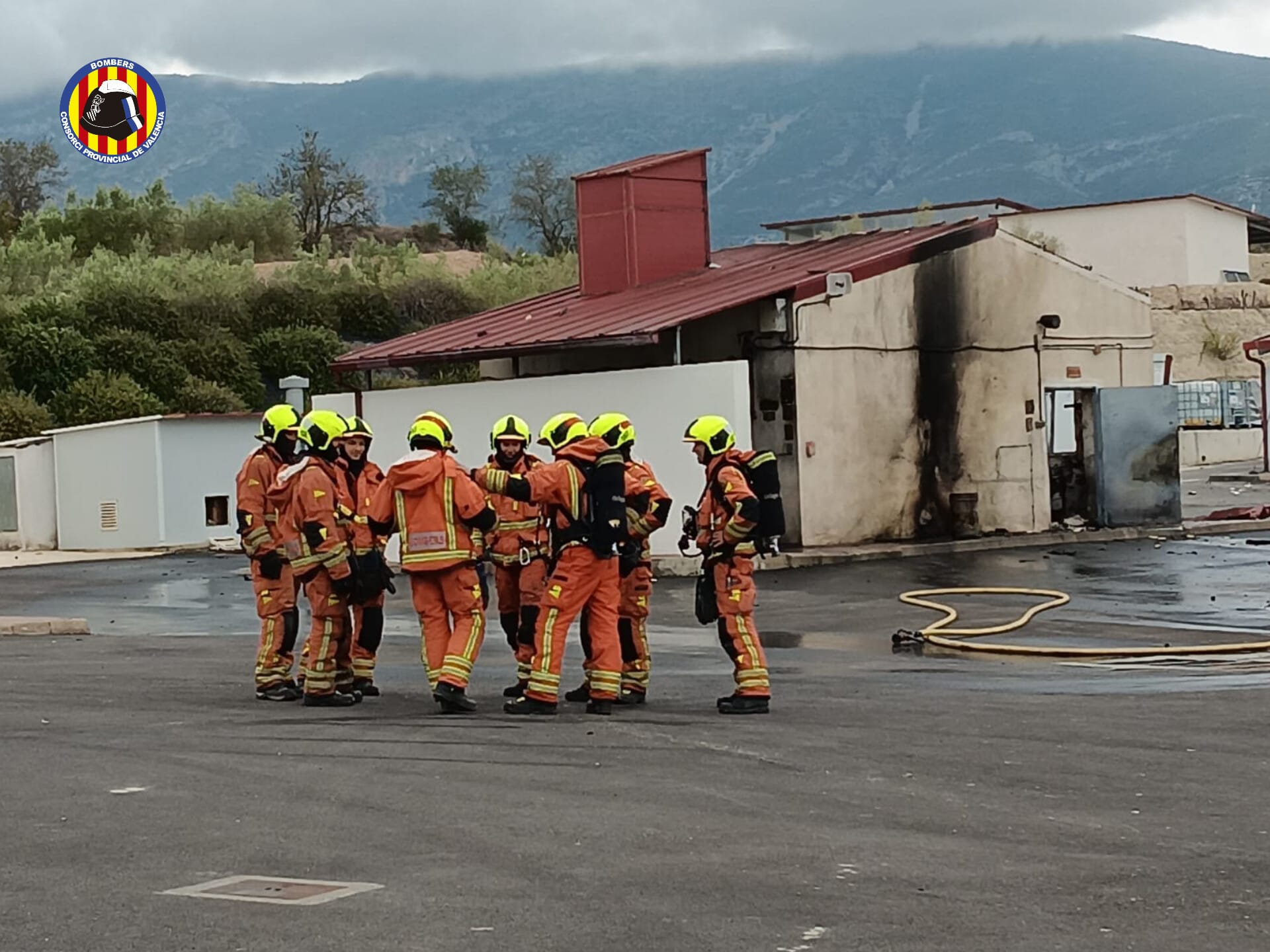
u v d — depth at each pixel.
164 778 9.22
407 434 28.81
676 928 6.09
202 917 6.31
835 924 6.14
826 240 30.78
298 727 11.17
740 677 11.78
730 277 28.75
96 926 6.22
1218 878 6.84
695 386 24.48
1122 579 21.64
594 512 11.62
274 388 54.66
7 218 83.06
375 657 14.37
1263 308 70.00
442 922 6.19
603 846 7.44
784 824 7.92
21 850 7.50
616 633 11.89
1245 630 16.80
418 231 109.50
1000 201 55.09
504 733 10.86
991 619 18.00
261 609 12.87
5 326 50.84
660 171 30.36
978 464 27.77
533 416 26.62
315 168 100.50
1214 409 57.94
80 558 33.66
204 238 83.50
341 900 6.51
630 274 30.08
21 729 11.18
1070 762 9.62
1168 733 10.71
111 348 50.03
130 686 13.73
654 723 11.31
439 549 11.83
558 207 112.06
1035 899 6.49
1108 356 29.50
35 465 36.94
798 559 24.36
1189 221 73.06
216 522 35.84
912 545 26.08
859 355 26.44
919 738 10.54
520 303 32.12
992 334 27.98
